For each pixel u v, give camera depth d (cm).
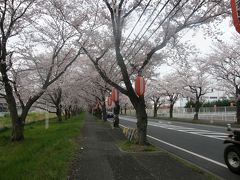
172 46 1697
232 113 4019
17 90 2173
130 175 886
